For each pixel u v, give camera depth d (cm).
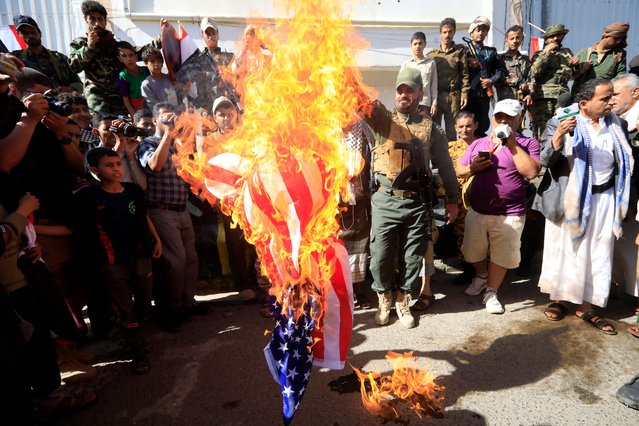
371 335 328
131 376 281
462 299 390
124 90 468
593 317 335
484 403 248
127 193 296
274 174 170
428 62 550
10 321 180
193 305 362
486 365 285
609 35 545
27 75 273
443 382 268
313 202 172
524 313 358
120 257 287
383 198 330
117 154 287
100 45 467
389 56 703
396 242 342
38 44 456
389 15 696
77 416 243
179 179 341
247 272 407
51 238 283
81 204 284
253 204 179
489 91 571
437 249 494
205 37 426
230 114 339
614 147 320
